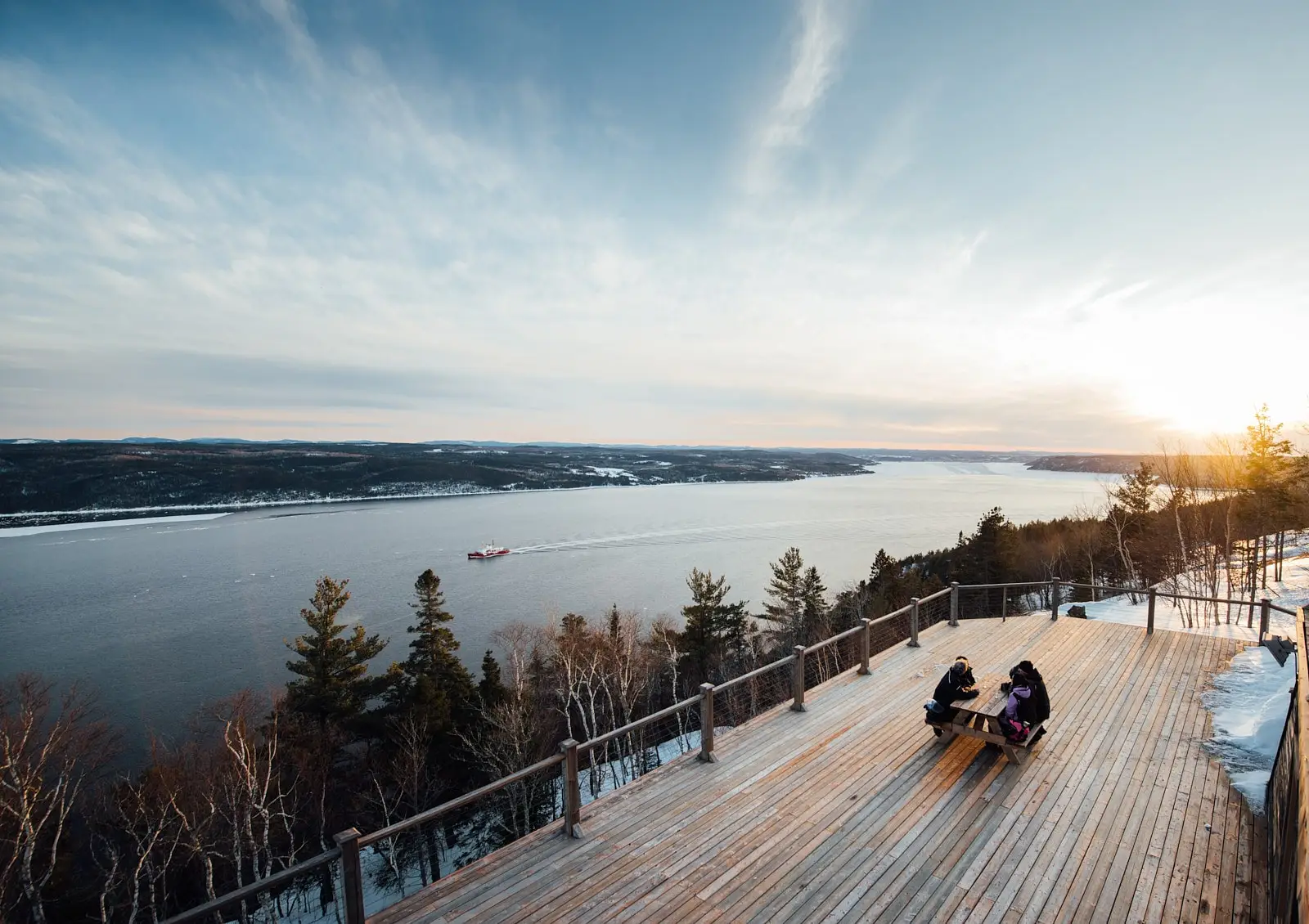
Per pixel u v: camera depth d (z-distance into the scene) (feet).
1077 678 29.63
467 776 77.66
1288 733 15.58
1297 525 94.07
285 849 67.92
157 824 60.34
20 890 57.47
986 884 15.51
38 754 68.64
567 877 16.10
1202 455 89.66
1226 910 14.35
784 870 16.25
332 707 77.46
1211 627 45.50
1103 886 15.31
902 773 21.16
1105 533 138.62
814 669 102.68
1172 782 19.99
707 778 21.07
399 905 14.89
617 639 103.35
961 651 34.01
